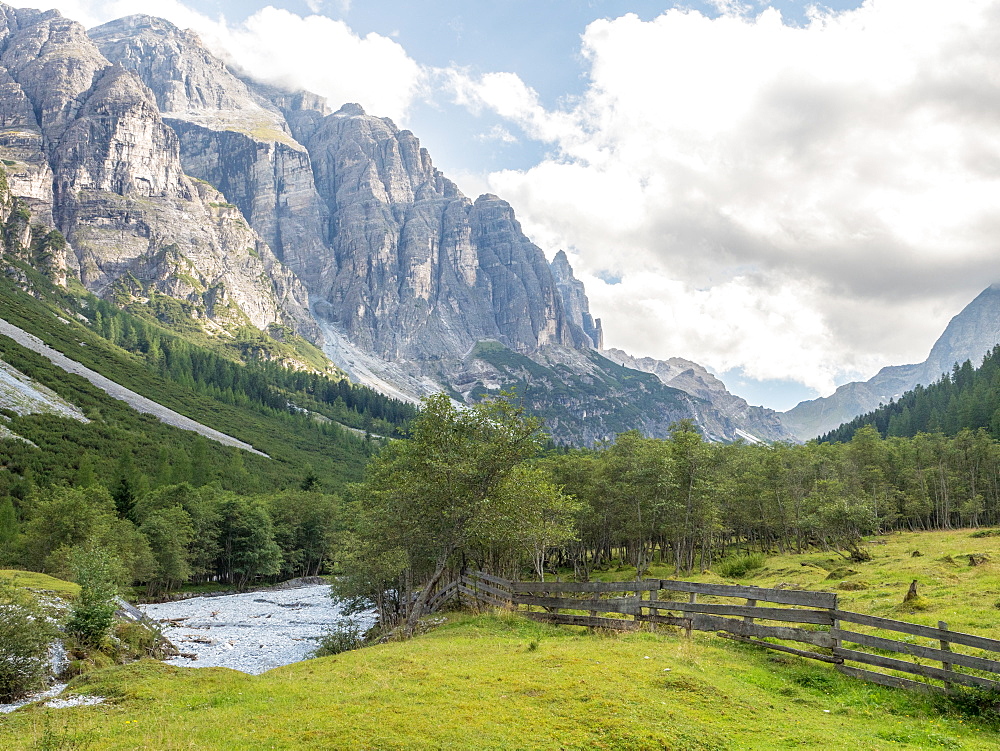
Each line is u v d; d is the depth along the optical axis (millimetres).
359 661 20438
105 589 30109
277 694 16703
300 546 118000
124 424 149625
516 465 35188
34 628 24234
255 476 153000
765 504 94625
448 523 33625
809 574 47781
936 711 14367
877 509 97625
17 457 102750
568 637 23469
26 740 14461
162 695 18750
